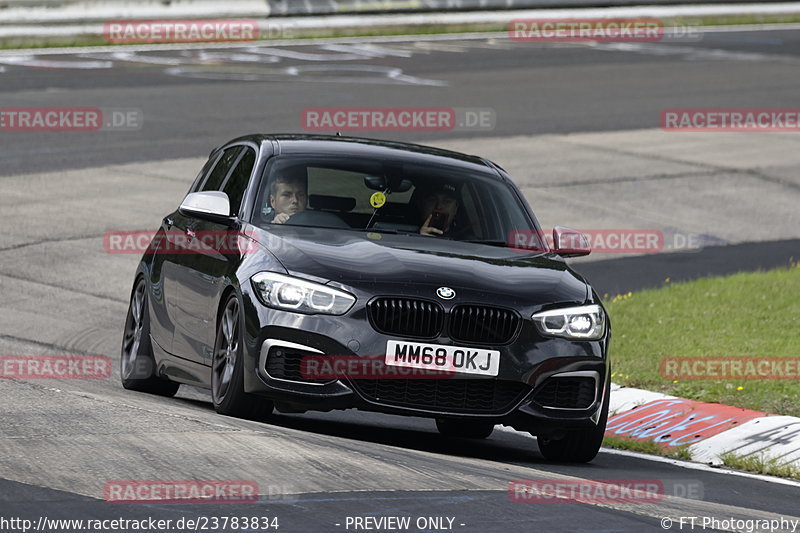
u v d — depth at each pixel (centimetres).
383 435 3045
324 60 10962
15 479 1916
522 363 2628
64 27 10794
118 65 9962
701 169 8369
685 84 11106
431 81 10306
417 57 11488
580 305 2739
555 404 2684
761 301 5009
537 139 8719
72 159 7169
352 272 2633
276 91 9350
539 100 9956
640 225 6956
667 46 13138
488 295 2641
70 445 2162
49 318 4525
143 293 3381
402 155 3184
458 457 2617
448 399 2620
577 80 10950
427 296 2600
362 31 12569
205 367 2900
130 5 11150
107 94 8806
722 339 4334
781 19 15412
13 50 10225
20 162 7031
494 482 2217
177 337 3081
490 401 2631
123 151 7419
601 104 10050
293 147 3130
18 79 9056
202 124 8125
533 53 12238
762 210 7525
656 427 3369
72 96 8638
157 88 9156
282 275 2634
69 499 1830
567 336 2683
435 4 13188
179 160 7306
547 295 2709
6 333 4231
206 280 2902
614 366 3997
